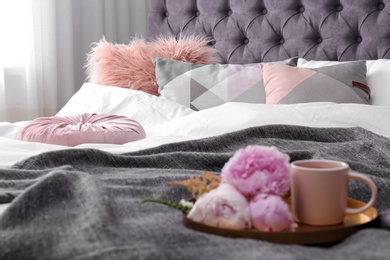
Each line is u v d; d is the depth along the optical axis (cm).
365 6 262
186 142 169
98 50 291
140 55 283
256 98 246
